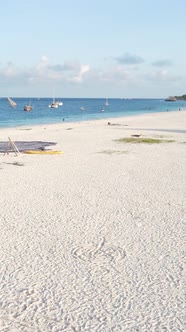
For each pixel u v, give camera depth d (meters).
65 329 5.96
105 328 5.98
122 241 9.31
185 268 7.93
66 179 15.77
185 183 15.16
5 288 7.12
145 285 7.25
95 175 16.59
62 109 109.06
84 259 8.32
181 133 34.88
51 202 12.44
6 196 13.09
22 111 94.50
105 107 126.31
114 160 20.38
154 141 28.47
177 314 6.34
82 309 6.48
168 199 12.93
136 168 18.19
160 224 10.51
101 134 33.66
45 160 20.42
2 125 47.12
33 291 7.02
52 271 7.77
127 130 37.72
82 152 23.20
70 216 11.07
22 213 11.27
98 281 7.39
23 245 9.01
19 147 24.95
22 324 6.09
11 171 17.42
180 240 9.38
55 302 6.68
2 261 8.18
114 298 6.80
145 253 8.65
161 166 18.69
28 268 7.88
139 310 6.45
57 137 31.25
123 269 7.89
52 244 9.09
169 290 7.07
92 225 10.37
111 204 12.30
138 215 11.25
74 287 7.17
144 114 73.62
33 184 14.86
